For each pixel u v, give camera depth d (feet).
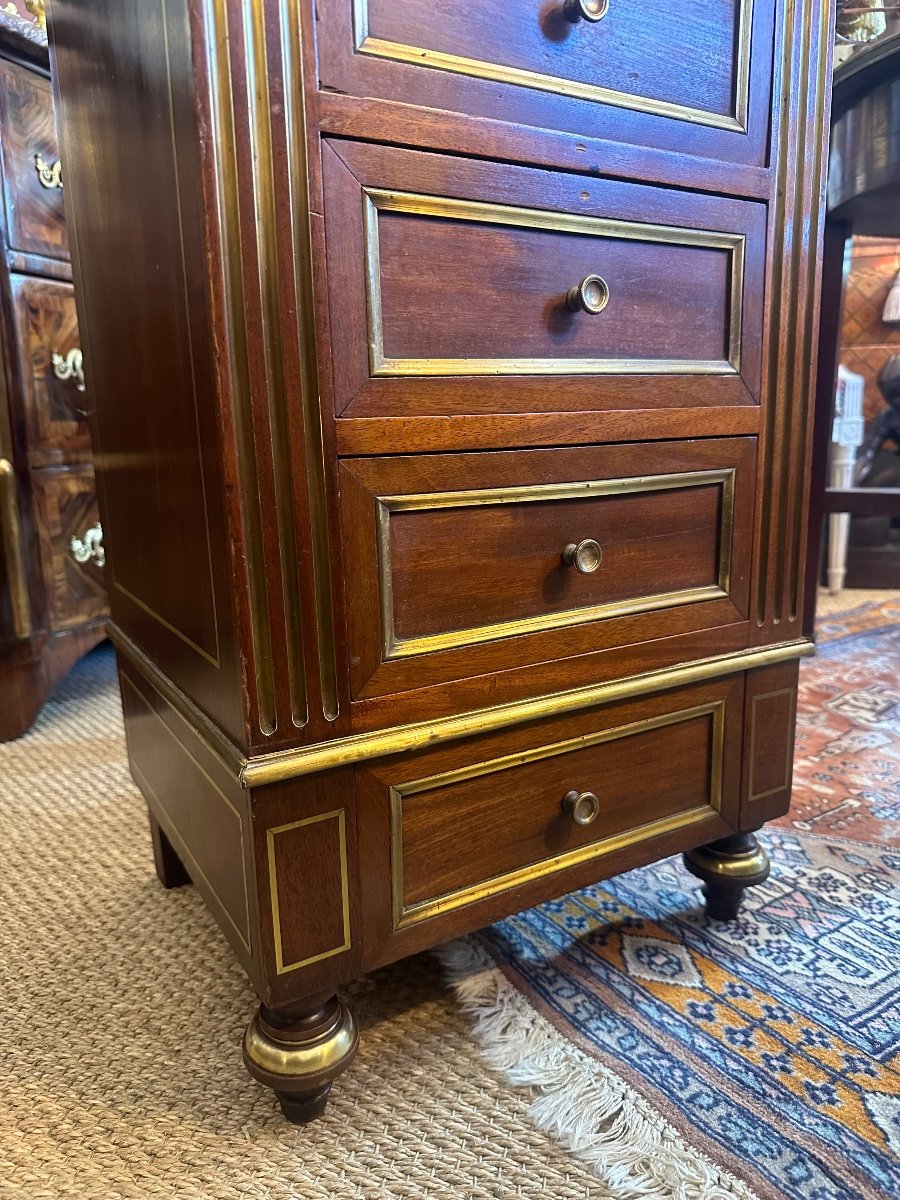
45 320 4.77
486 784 2.24
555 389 2.13
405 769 2.09
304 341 1.79
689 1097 2.16
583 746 2.39
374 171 1.81
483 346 2.03
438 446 1.99
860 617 6.69
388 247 1.86
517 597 2.20
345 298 1.82
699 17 2.22
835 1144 2.02
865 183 3.92
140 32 1.91
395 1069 2.31
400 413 1.93
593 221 2.12
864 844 3.40
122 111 2.12
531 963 2.72
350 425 1.87
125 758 4.48
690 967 2.69
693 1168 1.95
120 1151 2.07
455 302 1.97
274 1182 1.97
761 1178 1.93
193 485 1.99
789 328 2.55
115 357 2.56
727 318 2.43
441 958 2.75
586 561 2.21
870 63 3.60
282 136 1.70
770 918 2.94
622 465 2.29
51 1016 2.56
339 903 2.06
